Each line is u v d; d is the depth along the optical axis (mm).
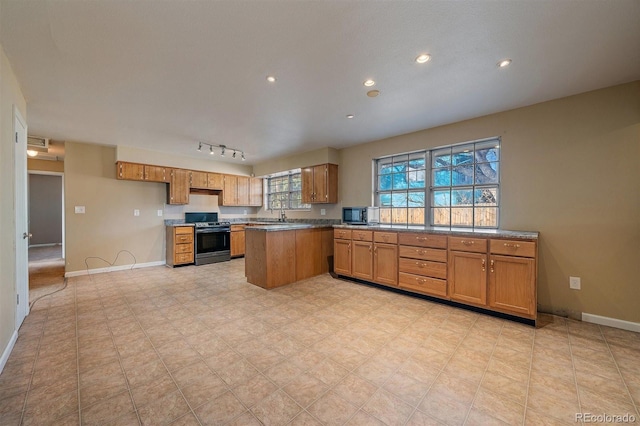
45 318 2818
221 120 3572
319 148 5148
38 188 8789
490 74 2408
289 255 4164
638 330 2510
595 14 1664
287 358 2082
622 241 2598
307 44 1977
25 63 2186
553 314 2918
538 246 2996
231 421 1457
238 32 1835
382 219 4641
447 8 1623
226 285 4082
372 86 2631
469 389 1722
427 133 3951
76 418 1469
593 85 2619
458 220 3758
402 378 1836
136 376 1849
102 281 4301
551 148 2953
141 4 1568
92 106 3088
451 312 3004
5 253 2084
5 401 1591
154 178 5320
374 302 3330
